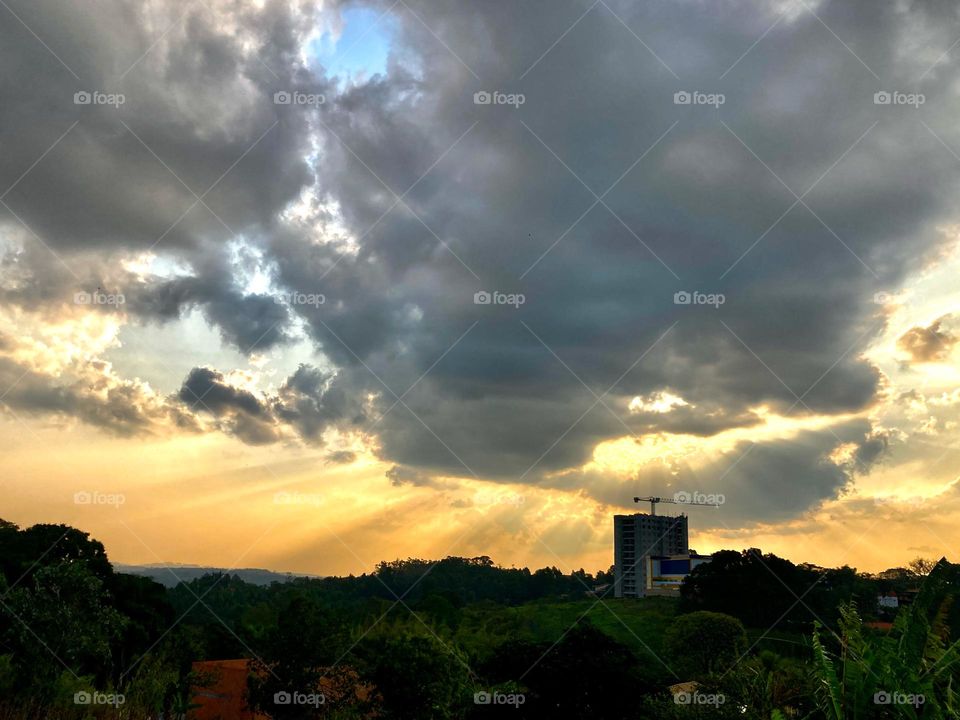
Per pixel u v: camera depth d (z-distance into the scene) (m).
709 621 52.22
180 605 63.69
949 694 12.66
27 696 19.61
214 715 41.22
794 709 17.59
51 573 28.17
